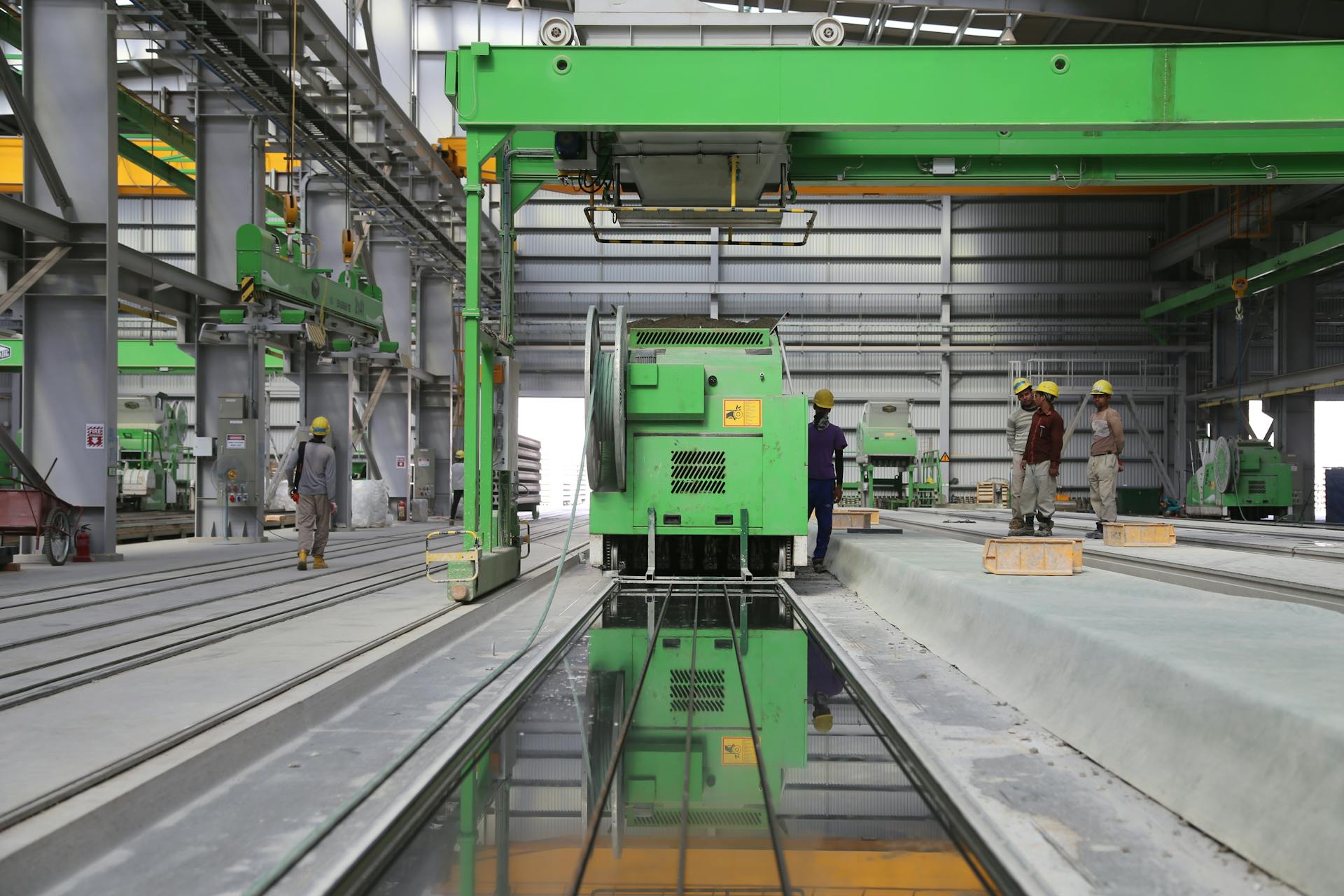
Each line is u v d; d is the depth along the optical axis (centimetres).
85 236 1173
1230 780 267
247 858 254
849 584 907
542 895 233
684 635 634
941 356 3216
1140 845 259
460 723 397
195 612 668
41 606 698
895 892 236
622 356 820
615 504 887
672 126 808
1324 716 245
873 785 319
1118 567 845
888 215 3231
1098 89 813
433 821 286
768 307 3241
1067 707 379
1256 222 2578
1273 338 2959
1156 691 323
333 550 1344
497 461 939
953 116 814
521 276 3250
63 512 1076
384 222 2139
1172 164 1045
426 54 2942
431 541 1575
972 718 406
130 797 273
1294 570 782
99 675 434
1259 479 2366
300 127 1591
